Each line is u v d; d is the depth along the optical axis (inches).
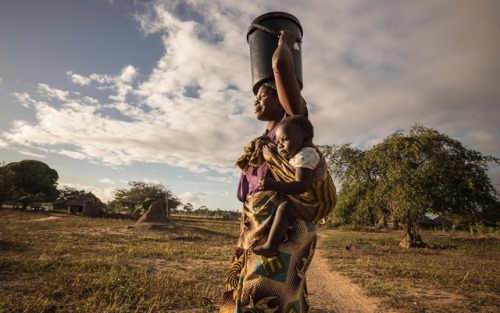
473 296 318.7
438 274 426.6
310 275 415.8
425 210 897.5
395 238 1190.3
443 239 1232.8
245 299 63.3
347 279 393.7
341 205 1095.0
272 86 77.4
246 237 68.9
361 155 1055.0
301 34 82.0
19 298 232.8
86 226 1016.2
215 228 1450.5
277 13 78.7
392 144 925.8
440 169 888.3
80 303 229.5
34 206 2706.7
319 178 66.7
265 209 67.4
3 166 2679.6
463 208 893.2
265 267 63.1
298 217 67.1
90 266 354.0
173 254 512.4
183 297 262.4
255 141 76.6
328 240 1022.4
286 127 66.8
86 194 2628.0
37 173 2859.3
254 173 74.6
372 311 266.2
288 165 66.8
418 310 268.1
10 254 418.6
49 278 285.0
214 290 290.7
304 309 72.3
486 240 1181.7
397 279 395.5
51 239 621.9
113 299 241.8
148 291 268.1
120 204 2928.2
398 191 879.7
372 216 1076.5
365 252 708.7
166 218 1157.1
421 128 945.5
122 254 465.7
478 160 909.8
